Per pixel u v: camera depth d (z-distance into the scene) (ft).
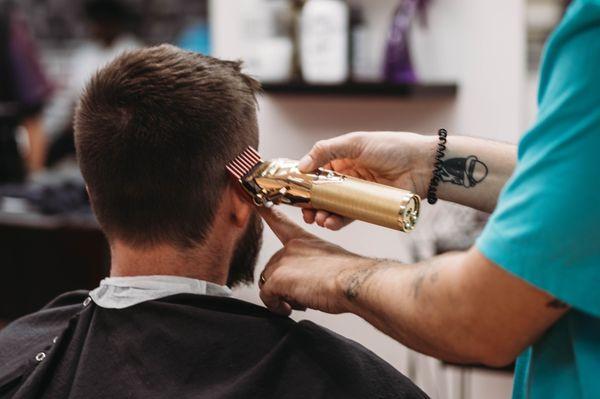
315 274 3.59
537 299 2.85
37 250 9.41
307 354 3.68
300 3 8.26
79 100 3.72
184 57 3.64
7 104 13.55
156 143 3.54
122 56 3.67
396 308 3.23
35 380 3.59
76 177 11.34
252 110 3.73
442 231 7.06
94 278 9.25
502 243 2.84
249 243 3.99
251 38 8.81
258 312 3.84
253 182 3.66
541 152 2.81
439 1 8.07
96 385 3.56
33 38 17.66
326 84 8.00
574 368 3.19
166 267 3.77
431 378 8.70
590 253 2.77
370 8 8.37
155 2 17.20
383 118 8.47
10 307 9.59
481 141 4.11
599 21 2.68
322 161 4.00
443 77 8.17
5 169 11.27
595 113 2.70
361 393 3.67
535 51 8.76
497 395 8.66
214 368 3.60
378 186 3.59
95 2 15.17
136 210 3.67
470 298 2.96
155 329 3.64
